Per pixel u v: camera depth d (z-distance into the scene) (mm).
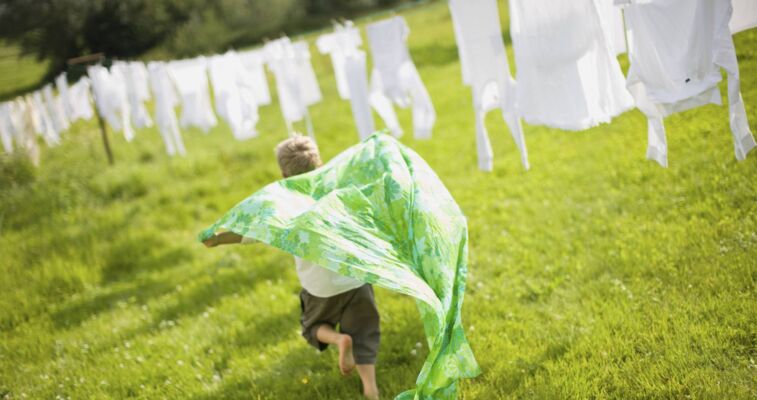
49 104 7016
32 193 7617
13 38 19750
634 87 3246
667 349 3111
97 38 21594
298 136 3344
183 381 3803
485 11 3723
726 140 5309
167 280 5637
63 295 5555
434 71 12578
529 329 3643
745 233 3902
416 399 2607
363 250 2699
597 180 5555
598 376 3088
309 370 3680
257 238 2740
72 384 3979
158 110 6449
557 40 3391
